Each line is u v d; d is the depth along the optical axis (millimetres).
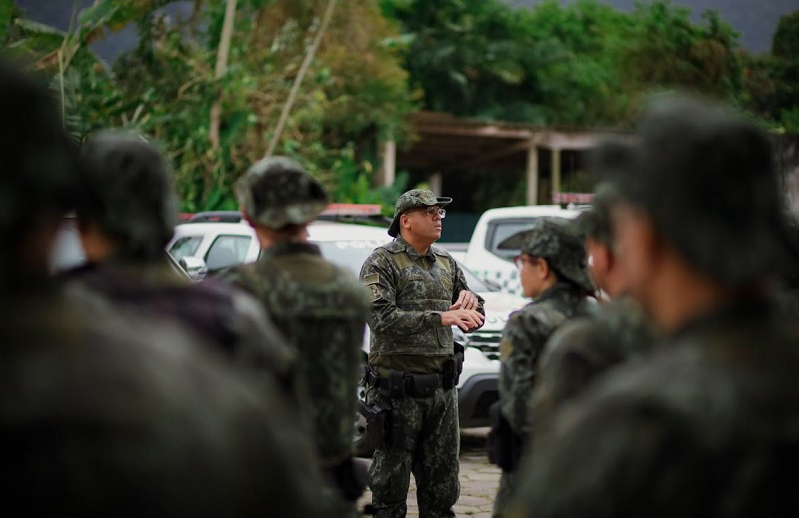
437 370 4977
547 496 1220
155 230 2162
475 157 36000
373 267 5023
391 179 29453
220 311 2123
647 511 1147
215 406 1118
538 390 2406
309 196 2869
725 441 1146
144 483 1026
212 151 18734
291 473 1188
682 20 35750
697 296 1271
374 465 4980
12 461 1014
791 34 30969
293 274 2834
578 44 45062
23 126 1115
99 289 2061
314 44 21359
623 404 1195
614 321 2307
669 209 1254
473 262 11242
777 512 1145
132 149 2182
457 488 5062
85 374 1051
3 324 1070
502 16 41719
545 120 42188
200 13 21578
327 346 2832
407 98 29688
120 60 20312
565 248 3033
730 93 31375
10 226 1102
